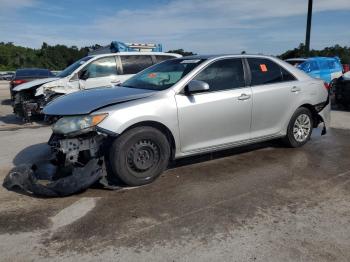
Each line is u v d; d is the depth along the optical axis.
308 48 19.86
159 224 3.65
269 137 5.94
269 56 6.16
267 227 3.58
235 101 5.36
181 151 4.99
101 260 3.04
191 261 3.02
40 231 3.53
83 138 4.41
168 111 4.75
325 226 3.60
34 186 4.27
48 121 4.78
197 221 3.71
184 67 5.34
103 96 4.82
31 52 103.38
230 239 3.36
